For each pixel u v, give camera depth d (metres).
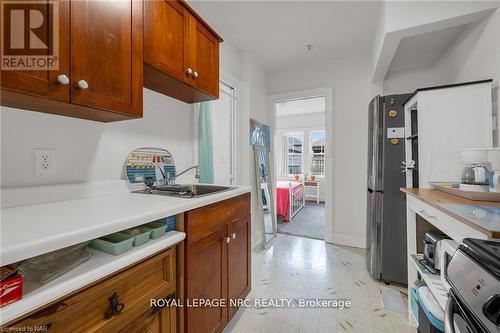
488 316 0.49
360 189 2.91
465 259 0.65
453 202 1.09
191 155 1.94
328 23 2.23
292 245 2.96
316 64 3.13
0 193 0.89
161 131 1.66
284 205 4.14
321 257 2.58
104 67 0.95
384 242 2.02
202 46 1.56
